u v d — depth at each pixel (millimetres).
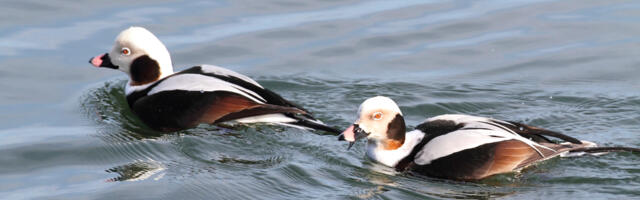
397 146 12156
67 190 11477
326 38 17641
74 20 18047
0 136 13344
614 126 13656
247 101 13523
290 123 13484
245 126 13508
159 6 18875
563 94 15188
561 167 11914
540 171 11797
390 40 17594
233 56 16875
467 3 19375
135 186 11570
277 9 18922
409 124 13977
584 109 14469
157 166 12305
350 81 15859
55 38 17297
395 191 11398
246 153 12703
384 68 16453
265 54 16984
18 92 15133
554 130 13516
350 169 12125
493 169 11547
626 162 12016
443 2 19453
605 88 15477
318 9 18969
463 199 11086
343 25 18203
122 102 15047
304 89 15508
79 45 17016
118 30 17531
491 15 18719
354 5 19234
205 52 16953
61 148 12914
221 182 11688
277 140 13078
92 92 15375
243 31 17844
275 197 11281
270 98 13781
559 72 16266
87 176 11953
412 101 14953
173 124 13664
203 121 13547
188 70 14500
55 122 14008
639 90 15305
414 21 18422
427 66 16578
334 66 16547
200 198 11273
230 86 13719
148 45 14609
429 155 11812
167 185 11602
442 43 17531
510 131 11828
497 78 16047
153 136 13453
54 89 15375
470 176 11570
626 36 17672
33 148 12883
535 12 18859
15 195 11336
